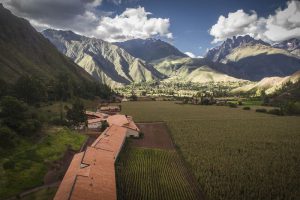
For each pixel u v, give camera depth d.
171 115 157.75
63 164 68.44
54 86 166.88
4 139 67.00
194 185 57.75
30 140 76.06
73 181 48.41
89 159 60.41
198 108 198.50
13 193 51.50
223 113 170.38
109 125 108.50
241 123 131.75
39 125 83.31
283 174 63.38
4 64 198.62
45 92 149.88
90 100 197.25
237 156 76.31
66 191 45.22
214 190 54.38
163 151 83.06
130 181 58.47
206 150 81.94
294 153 80.31
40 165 64.25
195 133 106.38
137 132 100.75
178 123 129.00
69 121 105.31
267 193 53.62
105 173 55.41
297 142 93.50
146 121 136.12
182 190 55.09
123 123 107.56
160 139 100.12
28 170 60.31
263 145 88.69
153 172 64.38
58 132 89.19
